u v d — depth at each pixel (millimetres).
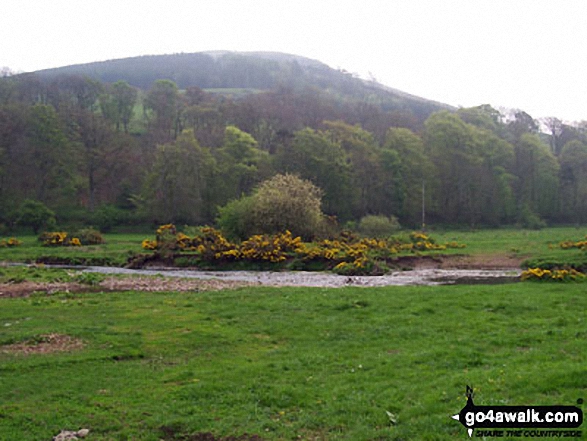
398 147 98562
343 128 104938
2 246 56469
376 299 23094
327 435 9477
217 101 133250
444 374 12102
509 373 11312
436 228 91125
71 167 85812
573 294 23266
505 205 96438
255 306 22188
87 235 60594
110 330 17828
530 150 105125
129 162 95125
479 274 39781
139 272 43344
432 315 19469
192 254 48656
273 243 47531
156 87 122375
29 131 84938
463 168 97125
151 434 9969
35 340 16297
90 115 99375
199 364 14266
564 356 12688
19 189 83625
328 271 43312
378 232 60406
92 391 12234
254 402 11219
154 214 80688
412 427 9250
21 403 11484
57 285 30625
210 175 84875
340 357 14406
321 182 88438
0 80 104438
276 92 147625
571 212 102000
